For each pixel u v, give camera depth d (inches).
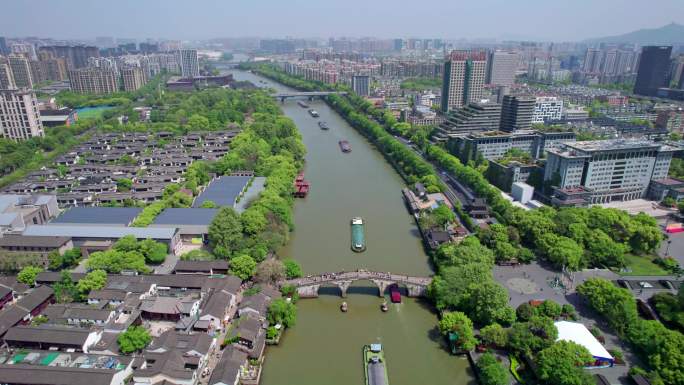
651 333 7130.9
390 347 7795.3
